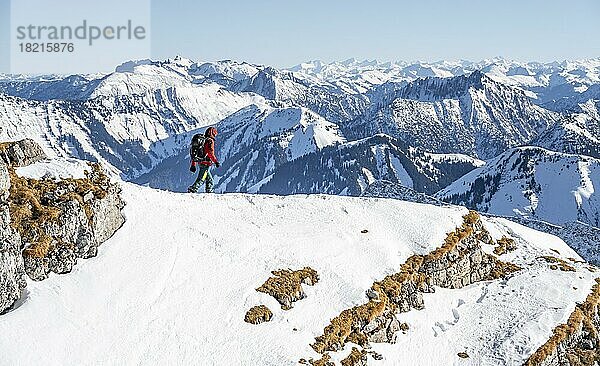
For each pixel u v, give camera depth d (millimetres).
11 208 28078
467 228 48656
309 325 32188
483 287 44844
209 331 29156
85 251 30531
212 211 40594
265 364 28297
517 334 37062
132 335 27094
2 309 24562
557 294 43000
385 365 32406
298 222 42781
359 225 44375
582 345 38906
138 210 36625
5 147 33844
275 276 34688
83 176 34750
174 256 33406
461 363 34594
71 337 25188
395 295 37719
